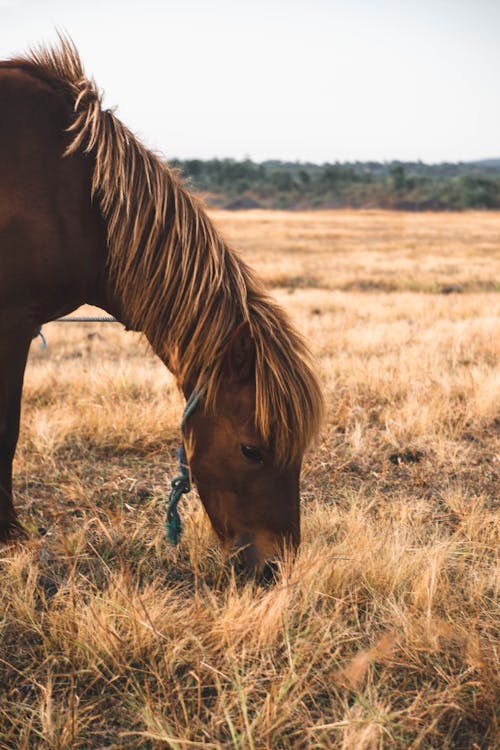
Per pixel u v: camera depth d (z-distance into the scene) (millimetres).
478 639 2275
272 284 16172
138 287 2588
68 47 2777
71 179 2551
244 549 2424
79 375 6164
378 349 7488
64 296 2705
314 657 2178
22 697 2160
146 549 3066
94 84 2783
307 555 2719
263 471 2340
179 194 2623
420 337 7906
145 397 5559
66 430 4559
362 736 1814
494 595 2658
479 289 14820
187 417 2434
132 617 2324
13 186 2477
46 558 2920
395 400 5473
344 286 15805
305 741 1964
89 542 2986
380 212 91812
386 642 2064
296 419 2234
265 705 1974
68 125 2598
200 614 2432
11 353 2627
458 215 83500
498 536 3176
